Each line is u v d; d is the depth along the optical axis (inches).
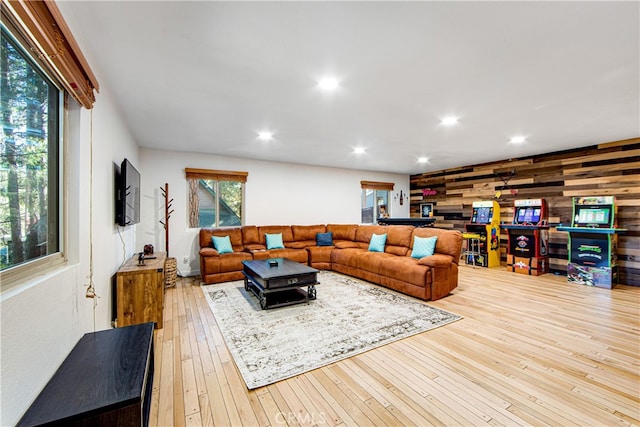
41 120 54.4
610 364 84.7
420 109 120.9
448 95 106.7
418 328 110.3
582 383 75.6
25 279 46.6
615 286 169.8
